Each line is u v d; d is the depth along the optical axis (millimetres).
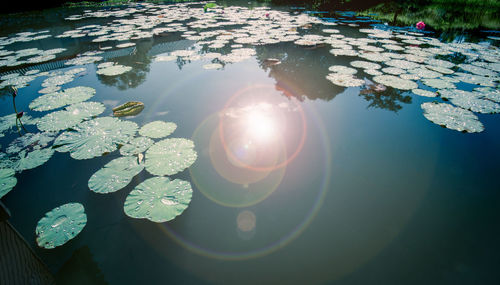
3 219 1087
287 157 2465
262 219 1854
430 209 1905
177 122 2965
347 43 6340
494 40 6621
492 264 1530
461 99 3395
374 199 2000
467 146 2561
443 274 1481
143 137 2615
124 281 1464
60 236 1607
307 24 8727
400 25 8633
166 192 1932
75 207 1826
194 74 4391
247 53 5484
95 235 1723
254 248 1655
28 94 3680
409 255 1596
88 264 1545
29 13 11727
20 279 1186
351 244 1674
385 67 4711
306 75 4383
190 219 1863
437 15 10250
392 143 2629
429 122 2971
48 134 2682
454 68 4582
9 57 5418
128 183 2025
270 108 3307
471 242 1667
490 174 2211
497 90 3646
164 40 6719
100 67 4758
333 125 2951
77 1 14641
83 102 3344
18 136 2658
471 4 12180
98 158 2375
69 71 4559
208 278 1485
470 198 1987
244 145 2629
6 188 2002
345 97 3600
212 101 3463
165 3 15320
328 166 2340
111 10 12531
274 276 1488
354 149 2549
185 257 1599
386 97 3588
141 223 1818
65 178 2154
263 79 4203
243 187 2129
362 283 1444
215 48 5914
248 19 9758
